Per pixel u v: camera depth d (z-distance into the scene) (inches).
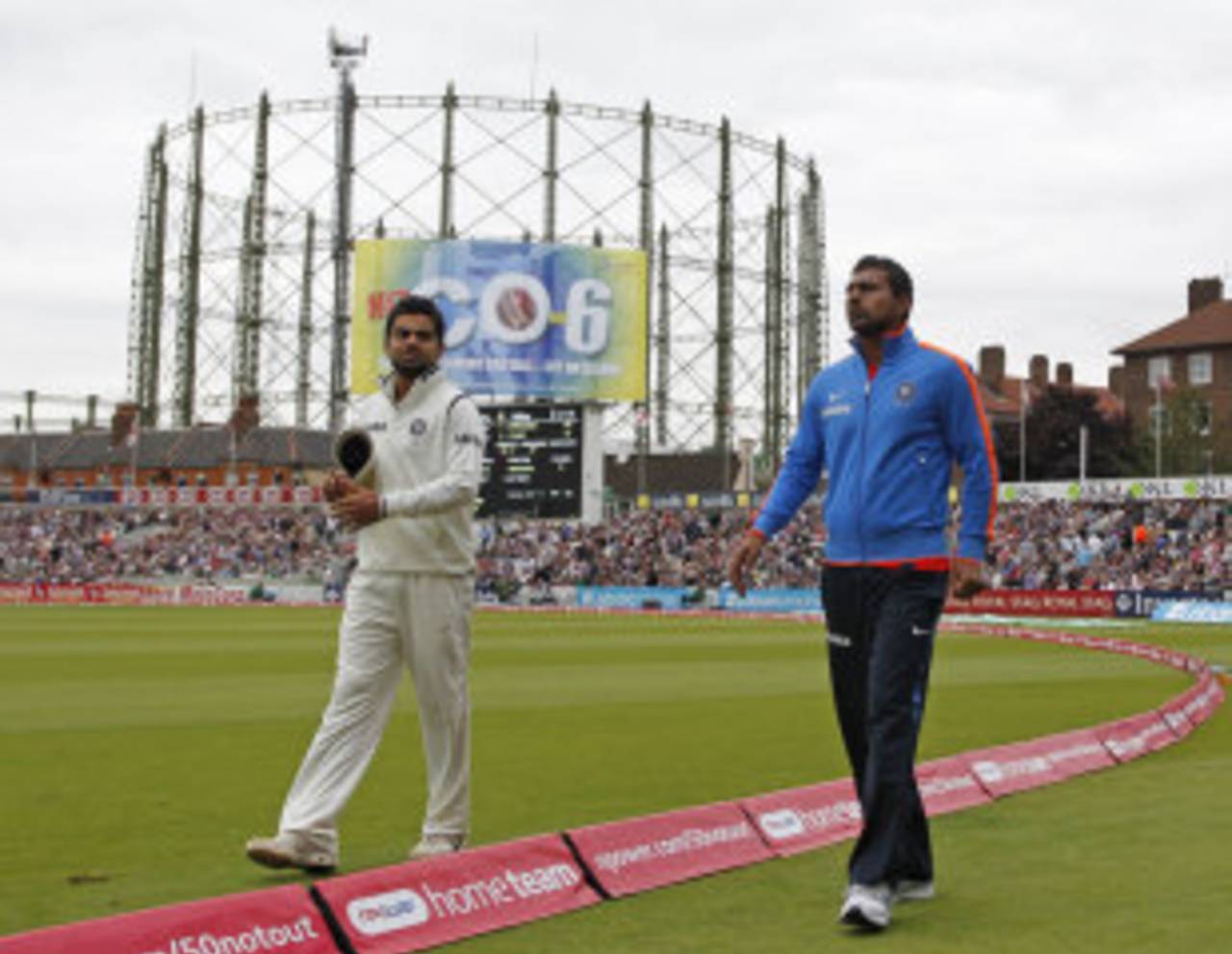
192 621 1579.7
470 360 2466.8
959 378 224.8
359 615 249.1
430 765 255.8
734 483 3385.8
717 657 989.8
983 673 833.5
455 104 2819.9
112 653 1001.5
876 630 223.8
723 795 348.8
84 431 4296.3
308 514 2883.9
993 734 499.8
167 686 711.7
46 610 1942.7
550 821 310.8
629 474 3651.6
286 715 562.9
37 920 214.5
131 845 280.7
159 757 430.9
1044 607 1808.6
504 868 214.8
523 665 893.2
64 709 587.2
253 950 181.0
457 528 249.1
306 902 189.5
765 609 2037.4
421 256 2471.7
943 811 308.0
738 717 558.9
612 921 210.5
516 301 2471.7
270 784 371.9
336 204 2795.3
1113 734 407.2
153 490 2844.5
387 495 239.6
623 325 2495.1
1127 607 1729.8
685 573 2235.5
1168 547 1956.2
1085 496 2116.1
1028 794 335.0
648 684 735.7
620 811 325.7
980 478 222.8
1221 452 3117.6
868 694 222.2
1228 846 264.8
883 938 198.1
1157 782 355.3
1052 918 207.6
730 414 2957.7
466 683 256.7
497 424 2337.6
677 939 199.2
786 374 3056.1
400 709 573.0
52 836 291.7
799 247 3152.1
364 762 249.8
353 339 2477.9
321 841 244.5
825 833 281.7
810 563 2148.1
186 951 174.6
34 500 2965.1
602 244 2856.8
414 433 249.3
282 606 2237.9
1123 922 203.9
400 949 193.8
